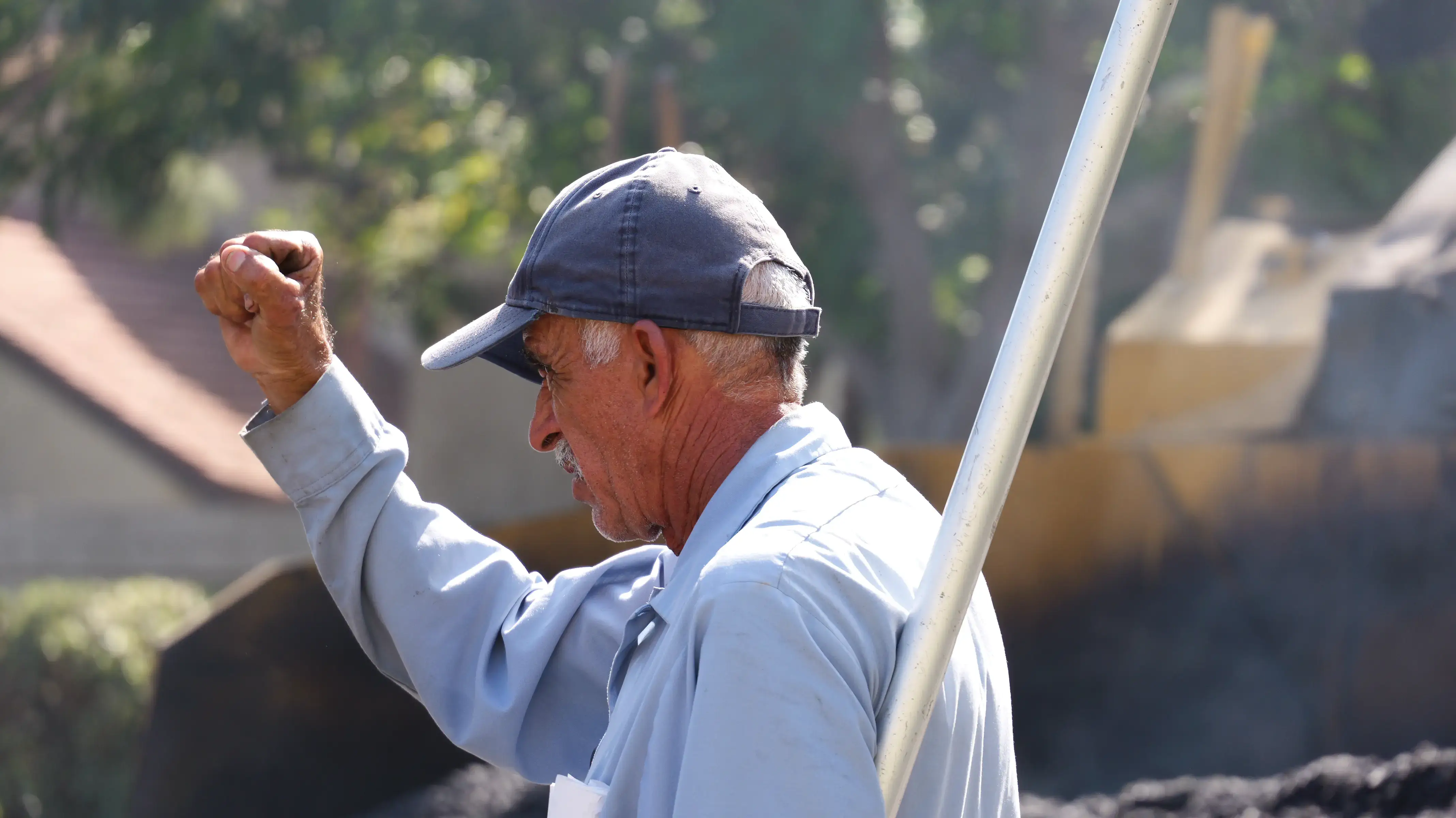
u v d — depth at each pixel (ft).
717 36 77.05
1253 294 49.26
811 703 11.16
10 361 117.70
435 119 89.92
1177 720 40.63
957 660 13.01
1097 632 41.27
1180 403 46.73
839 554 11.94
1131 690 40.91
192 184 85.71
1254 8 76.54
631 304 13.26
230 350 16.43
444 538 17.71
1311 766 32.55
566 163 84.53
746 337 13.44
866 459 13.67
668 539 14.35
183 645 36.42
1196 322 48.21
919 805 12.33
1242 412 45.78
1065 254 11.55
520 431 88.22
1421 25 77.56
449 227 93.20
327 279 99.19
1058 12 77.61
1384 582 39.73
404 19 81.15
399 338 135.54
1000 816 13.57
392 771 37.73
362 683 37.50
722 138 81.20
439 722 17.44
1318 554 40.45
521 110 87.30
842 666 11.44
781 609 11.35
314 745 36.91
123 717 62.85
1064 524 41.63
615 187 13.60
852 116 77.51
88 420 117.80
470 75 87.76
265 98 81.82
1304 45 78.54
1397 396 42.29
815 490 12.79
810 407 13.89
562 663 17.15
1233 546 41.16
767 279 13.35
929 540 13.33
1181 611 41.19
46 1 79.82
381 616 17.48
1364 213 76.89
